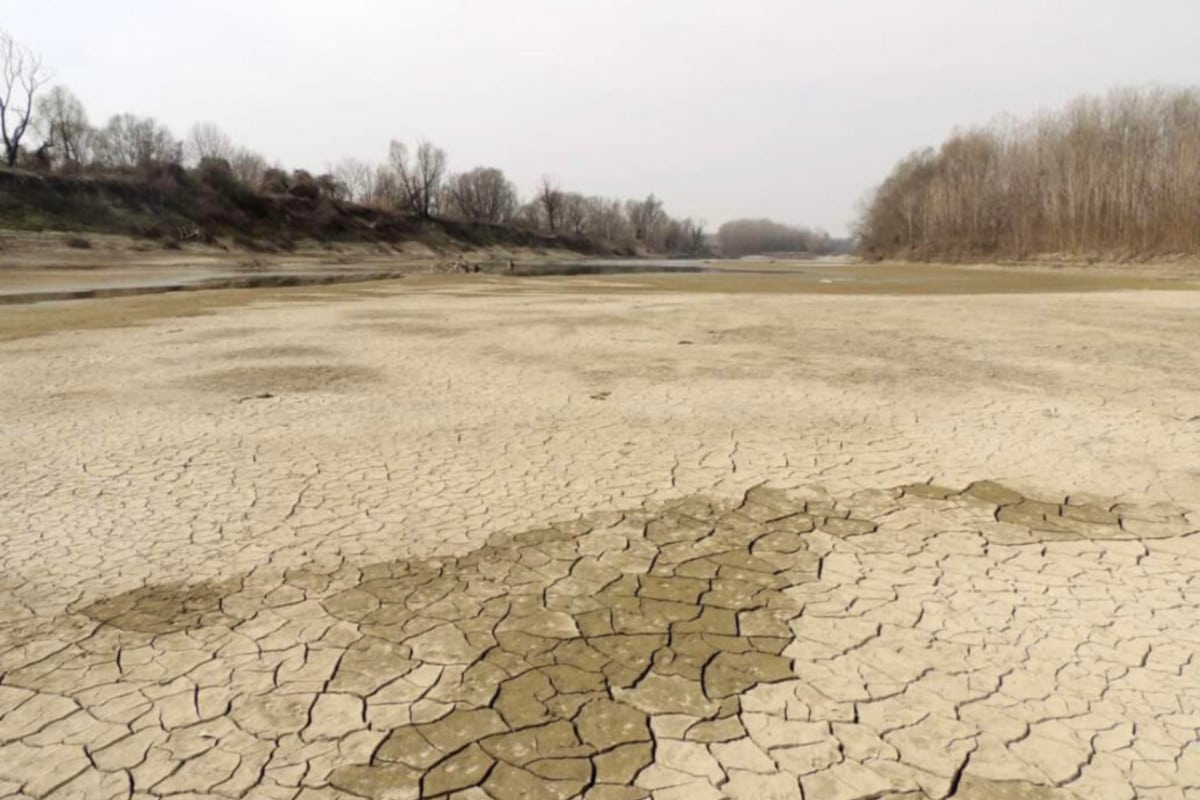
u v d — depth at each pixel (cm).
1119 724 248
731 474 511
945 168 6738
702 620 318
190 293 2311
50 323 1438
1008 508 446
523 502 459
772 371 904
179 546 393
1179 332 1284
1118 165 4678
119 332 1293
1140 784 222
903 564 372
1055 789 220
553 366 945
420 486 489
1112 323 1437
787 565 371
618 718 252
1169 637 302
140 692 267
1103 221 4684
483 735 243
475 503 458
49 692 267
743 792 218
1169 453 551
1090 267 4325
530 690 268
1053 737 242
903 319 1529
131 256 4231
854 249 9475
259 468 526
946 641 300
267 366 945
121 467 526
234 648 296
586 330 1327
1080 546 392
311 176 6950
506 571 365
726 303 1964
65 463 534
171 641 301
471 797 216
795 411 694
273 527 419
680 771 227
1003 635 304
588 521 429
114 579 355
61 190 4447
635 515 438
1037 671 279
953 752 235
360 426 644
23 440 594
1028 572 362
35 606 329
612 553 386
